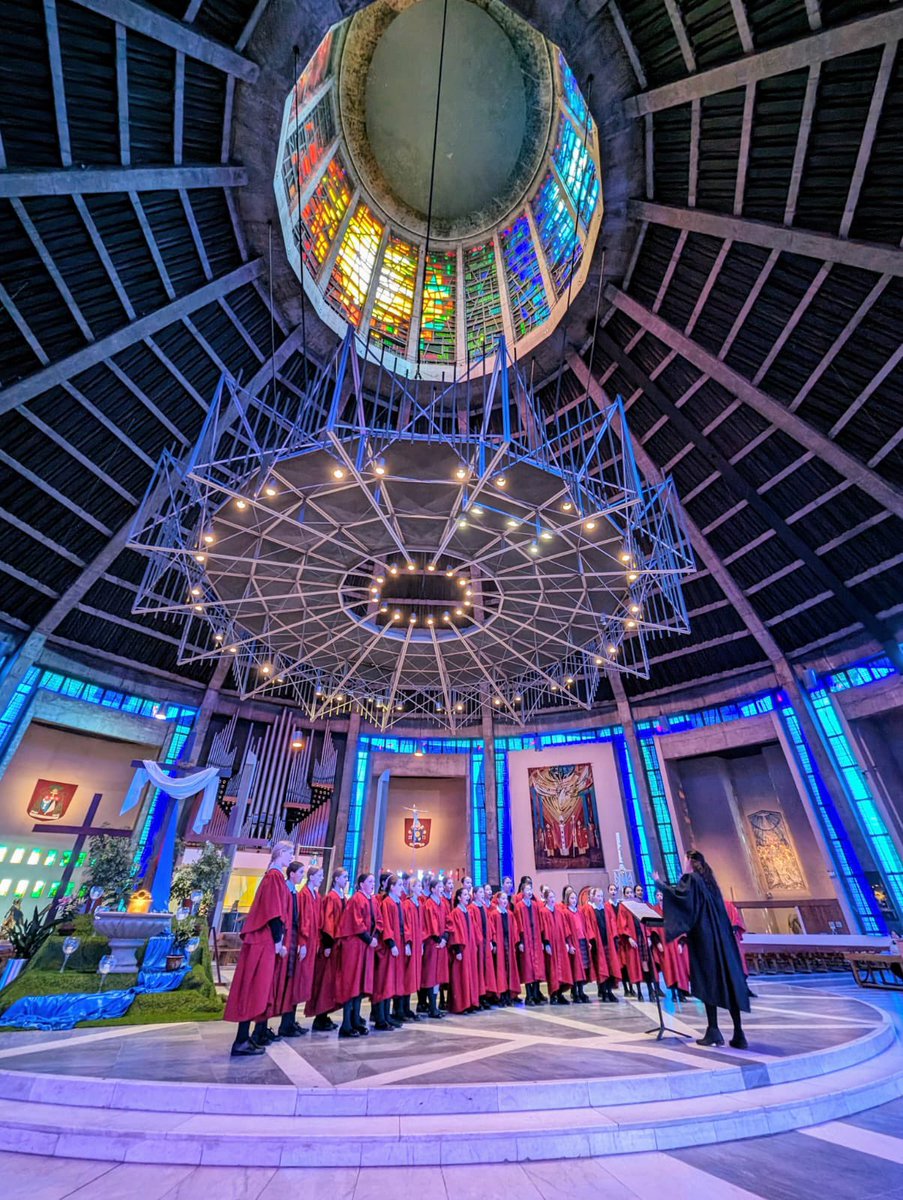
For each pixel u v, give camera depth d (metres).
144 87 11.73
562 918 11.16
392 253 23.77
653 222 15.18
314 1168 3.67
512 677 19.11
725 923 6.39
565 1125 4.02
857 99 11.12
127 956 10.70
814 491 18.44
